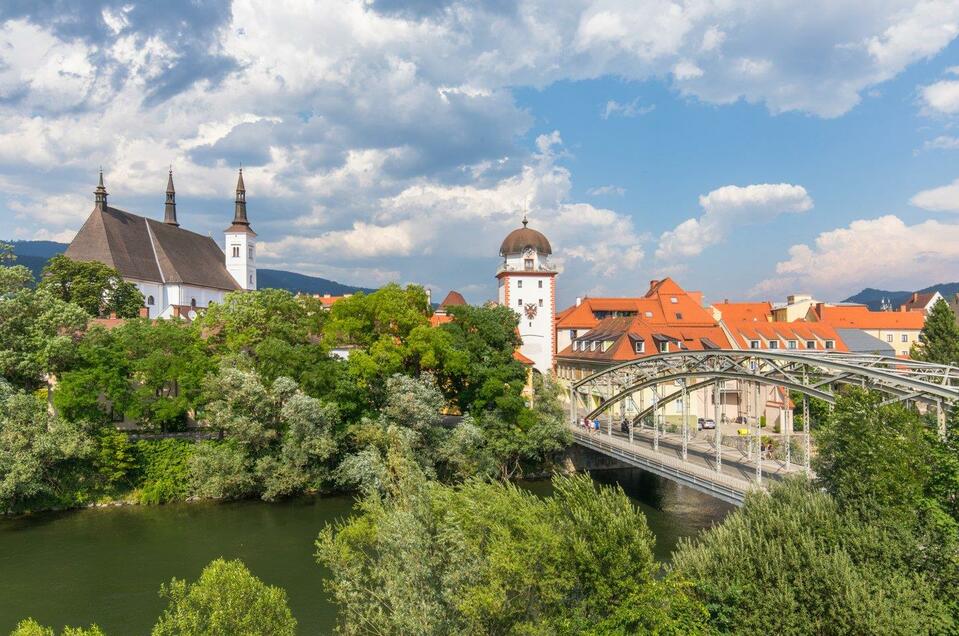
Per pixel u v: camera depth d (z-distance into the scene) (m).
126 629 27.28
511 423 53.31
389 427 45.53
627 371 51.84
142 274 85.25
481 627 18.06
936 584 20.14
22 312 47.78
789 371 33.59
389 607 21.81
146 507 44.53
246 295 55.88
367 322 52.88
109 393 45.28
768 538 22.94
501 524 19.31
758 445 31.55
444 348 51.62
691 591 21.95
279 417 48.12
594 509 19.45
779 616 19.98
